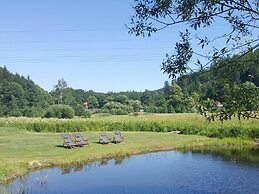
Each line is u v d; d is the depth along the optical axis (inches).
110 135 1678.2
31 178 799.7
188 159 1119.0
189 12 223.5
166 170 930.7
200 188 726.5
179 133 1819.6
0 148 1158.3
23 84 4397.1
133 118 2333.9
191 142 1488.7
